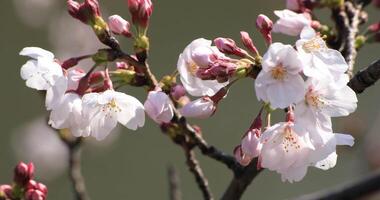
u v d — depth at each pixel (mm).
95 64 1472
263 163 1435
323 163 1440
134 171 2973
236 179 1544
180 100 1546
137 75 1482
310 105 1423
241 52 1451
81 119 1445
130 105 1449
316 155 1424
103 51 1474
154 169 2979
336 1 1578
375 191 1669
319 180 2668
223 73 1436
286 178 1438
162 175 2984
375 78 1478
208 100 1446
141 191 2963
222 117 2924
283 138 1434
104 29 1478
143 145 2986
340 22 1577
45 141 2615
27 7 2973
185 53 1451
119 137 2965
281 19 1470
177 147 2994
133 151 2979
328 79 1410
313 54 1414
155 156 2982
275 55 1412
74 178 1709
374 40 1594
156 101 1444
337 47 1577
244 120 2930
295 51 1411
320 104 1424
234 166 1544
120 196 2943
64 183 2635
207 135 2898
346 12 1593
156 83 1484
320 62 1411
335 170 2627
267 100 1414
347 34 1572
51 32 2842
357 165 2061
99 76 1470
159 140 3000
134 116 1448
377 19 2566
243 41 1452
